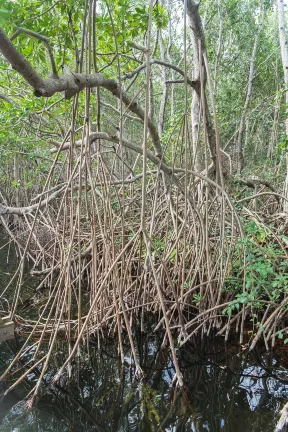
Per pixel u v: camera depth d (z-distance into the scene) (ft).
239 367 14.28
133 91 38.60
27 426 11.30
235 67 44.47
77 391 13.14
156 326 17.35
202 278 16.57
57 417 11.80
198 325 16.88
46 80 7.39
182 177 19.27
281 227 19.06
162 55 35.14
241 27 42.01
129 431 11.15
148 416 11.75
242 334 15.72
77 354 14.96
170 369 14.48
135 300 18.12
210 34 42.91
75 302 21.06
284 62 23.39
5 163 33.63
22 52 12.16
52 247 26.43
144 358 15.31
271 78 45.73
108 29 13.91
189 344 16.11
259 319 16.79
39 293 23.20
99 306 16.26
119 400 12.66
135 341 16.76
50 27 12.08
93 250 14.75
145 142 10.75
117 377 14.05
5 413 11.83
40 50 12.36
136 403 12.44
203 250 16.75
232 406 11.98
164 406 12.23
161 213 20.98
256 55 43.80
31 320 18.81
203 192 19.20
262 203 25.07
